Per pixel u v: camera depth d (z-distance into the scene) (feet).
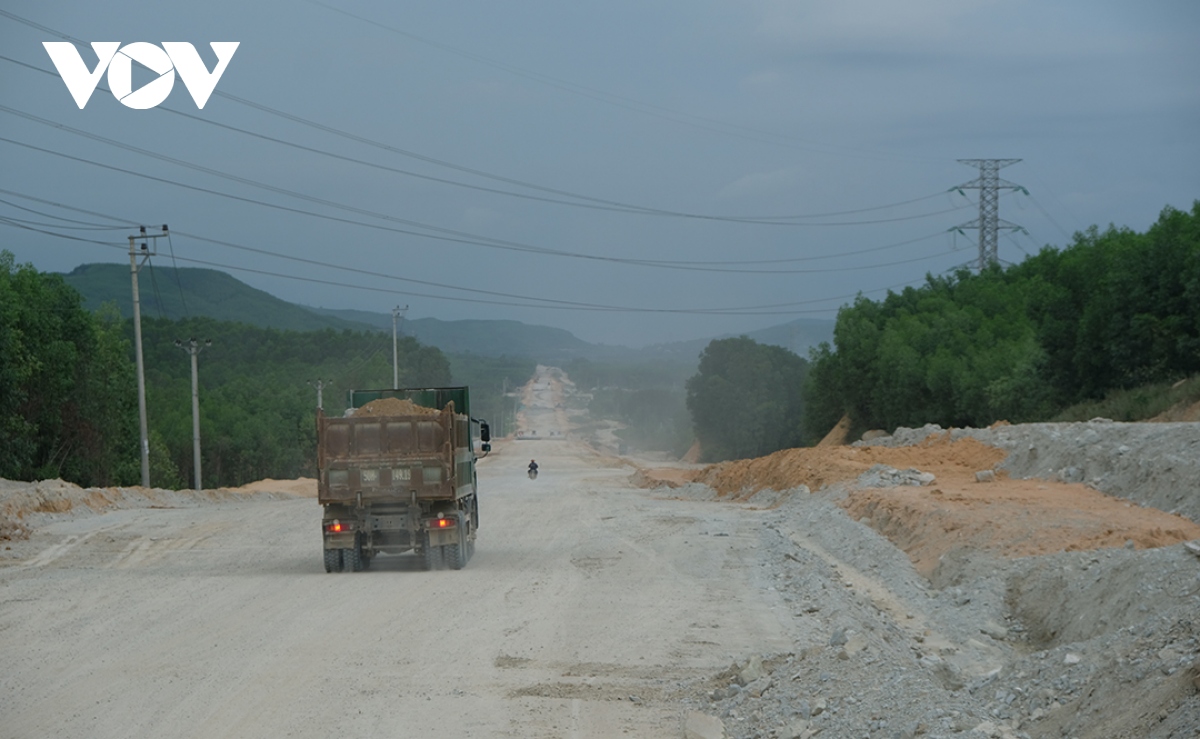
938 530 78.64
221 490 193.26
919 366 248.52
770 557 85.56
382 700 41.81
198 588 72.33
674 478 214.28
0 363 181.78
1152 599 48.55
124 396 263.70
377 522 80.38
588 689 43.80
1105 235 210.18
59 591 71.20
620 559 86.17
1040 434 115.75
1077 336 178.40
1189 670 28.60
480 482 232.53
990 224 322.55
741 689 42.24
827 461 138.10
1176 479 80.84
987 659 52.01
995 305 262.26
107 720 38.86
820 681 40.45
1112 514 77.10
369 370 487.61
